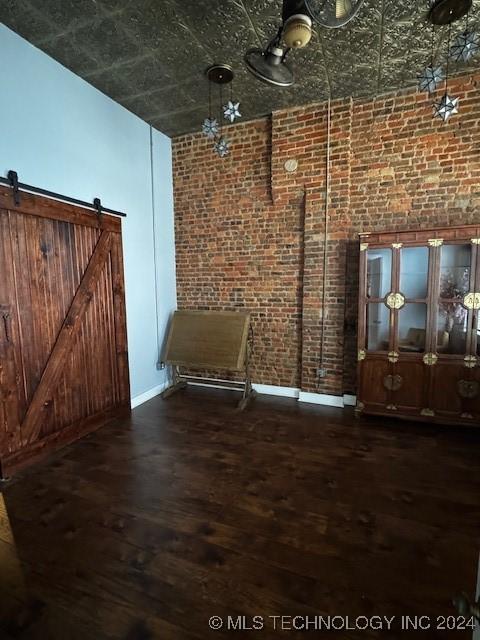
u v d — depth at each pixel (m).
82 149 3.02
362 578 1.57
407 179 3.27
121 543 1.80
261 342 4.13
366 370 3.25
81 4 2.16
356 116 3.38
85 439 3.02
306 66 2.80
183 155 4.26
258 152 3.86
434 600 1.46
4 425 2.43
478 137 2.98
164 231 4.27
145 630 1.34
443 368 2.96
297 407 3.71
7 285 2.43
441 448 2.76
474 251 2.77
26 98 2.52
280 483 2.32
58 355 2.83
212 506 2.09
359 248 3.24
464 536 1.81
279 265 3.93
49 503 2.14
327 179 3.50
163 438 3.02
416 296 3.01
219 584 1.55
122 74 2.94
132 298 3.75
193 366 3.96
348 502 2.11
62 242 2.85
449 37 2.41
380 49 2.58
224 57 2.71
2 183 2.35
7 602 1.47
